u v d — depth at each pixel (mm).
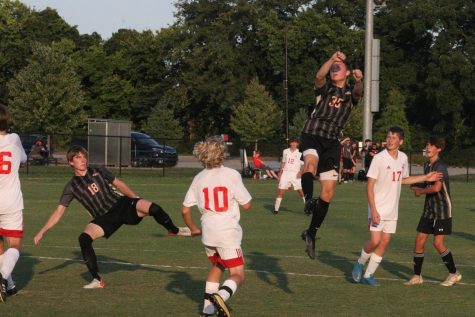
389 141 16016
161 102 127562
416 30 129000
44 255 20625
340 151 15836
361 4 139500
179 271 18156
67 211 33344
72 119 108875
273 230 27578
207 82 136125
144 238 24828
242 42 141625
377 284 16609
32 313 13453
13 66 142000
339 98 15711
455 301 14836
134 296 15086
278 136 125438
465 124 127000
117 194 15750
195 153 12539
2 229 14914
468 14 127250
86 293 15359
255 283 16641
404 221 31312
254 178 61375
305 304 14422
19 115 107500
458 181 62250
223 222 12430
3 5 140500
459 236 26359
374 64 59500
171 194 44062
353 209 36312
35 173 58156
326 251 22188
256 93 121500
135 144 68375
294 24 132500
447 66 120875
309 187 15516
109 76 139750
